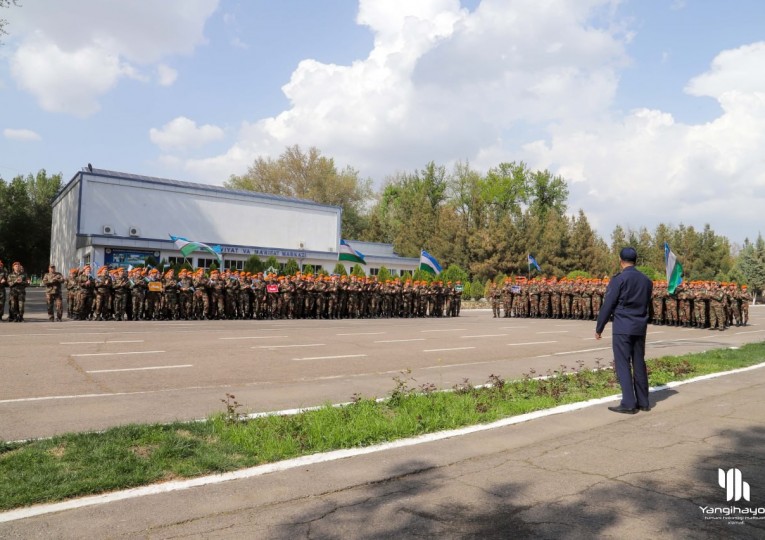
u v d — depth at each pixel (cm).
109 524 375
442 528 372
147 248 3616
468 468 499
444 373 1050
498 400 771
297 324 2106
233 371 1009
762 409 736
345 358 1213
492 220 5644
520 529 370
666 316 2594
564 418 688
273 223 4356
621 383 725
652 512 398
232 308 2258
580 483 459
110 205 3556
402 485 456
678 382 937
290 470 488
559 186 7656
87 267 1986
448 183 7656
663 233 7238
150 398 771
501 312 3628
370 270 5019
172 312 2112
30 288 5212
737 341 1809
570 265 5975
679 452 545
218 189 4059
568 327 2320
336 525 377
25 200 6531
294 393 830
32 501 407
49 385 836
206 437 573
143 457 503
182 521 382
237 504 412
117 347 1257
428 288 2948
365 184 7894
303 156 7075
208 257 3903
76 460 488
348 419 642
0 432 589
